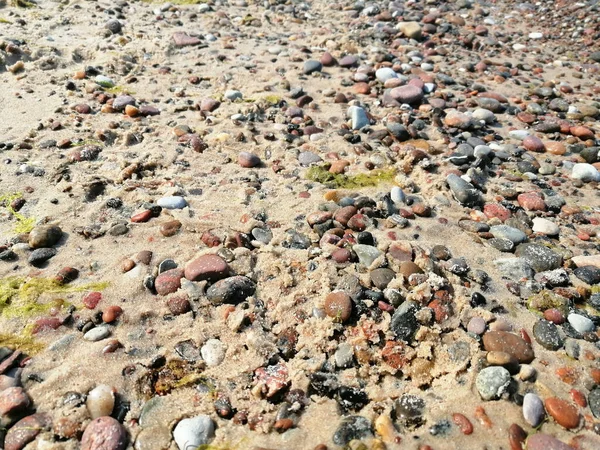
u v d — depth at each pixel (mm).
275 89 874
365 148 731
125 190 613
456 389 419
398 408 403
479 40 1190
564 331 468
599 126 854
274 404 408
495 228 591
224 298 476
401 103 850
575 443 383
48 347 433
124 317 460
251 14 1214
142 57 950
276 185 650
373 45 1077
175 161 679
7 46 873
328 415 400
